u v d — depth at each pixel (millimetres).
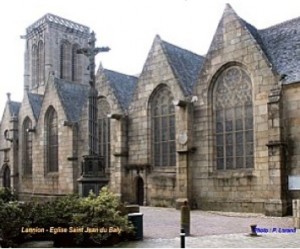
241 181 24906
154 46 31172
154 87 30594
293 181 22734
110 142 33719
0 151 50969
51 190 40062
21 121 46844
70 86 42688
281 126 23000
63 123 38594
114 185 31828
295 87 23062
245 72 25469
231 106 26094
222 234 15383
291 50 25172
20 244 13617
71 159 37344
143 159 30938
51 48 60031
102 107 34906
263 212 23609
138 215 14469
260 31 28609
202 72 27484
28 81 63469
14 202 15023
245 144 25203
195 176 27172
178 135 27844
